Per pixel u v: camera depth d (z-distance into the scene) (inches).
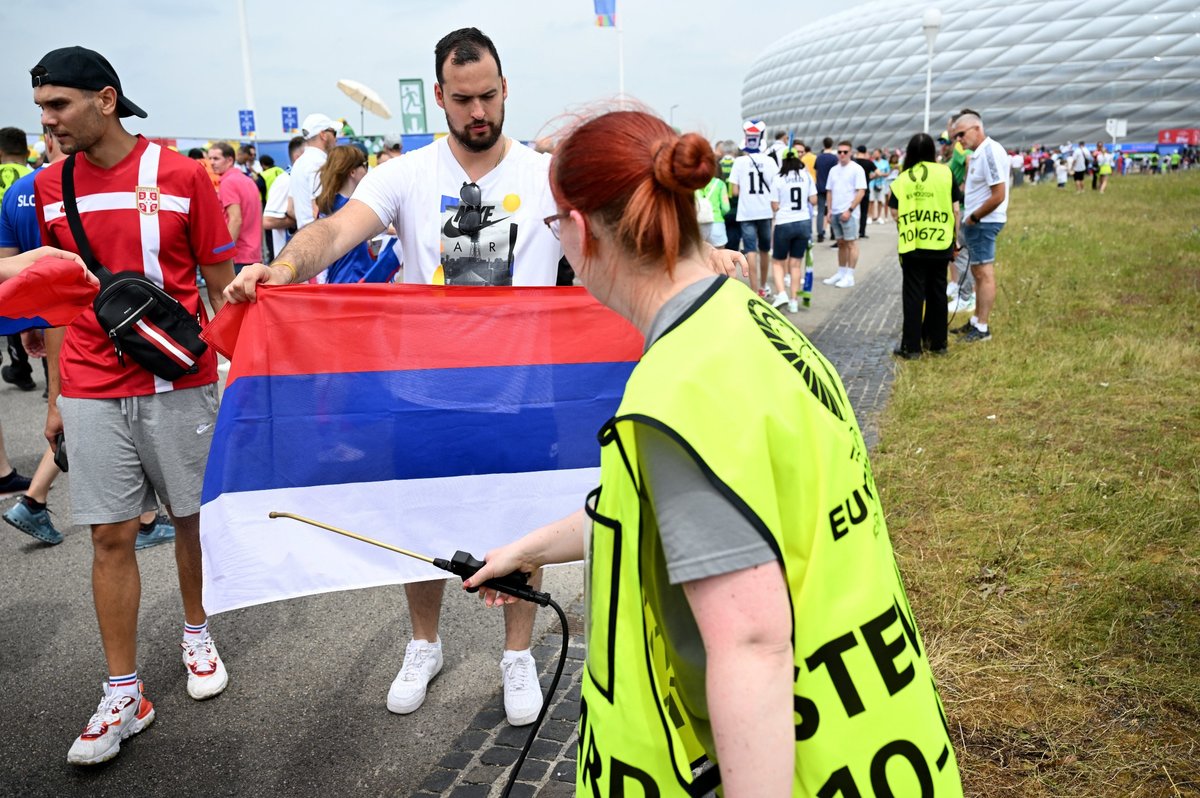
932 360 286.4
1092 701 111.4
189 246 117.2
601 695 47.1
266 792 105.8
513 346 105.0
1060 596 135.5
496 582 65.1
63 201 110.9
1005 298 384.2
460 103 105.2
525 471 107.6
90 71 106.5
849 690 43.7
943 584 140.4
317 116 292.4
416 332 102.6
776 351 44.9
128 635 115.1
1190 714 108.1
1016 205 996.6
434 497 105.5
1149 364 263.3
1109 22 3221.0
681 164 44.3
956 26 3440.0
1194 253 522.0
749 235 393.4
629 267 47.9
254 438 99.4
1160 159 2299.5
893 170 1224.2
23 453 241.6
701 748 52.1
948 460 194.7
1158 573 138.8
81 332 110.9
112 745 111.2
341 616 149.4
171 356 110.3
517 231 112.0
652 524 45.3
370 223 109.2
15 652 140.7
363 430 102.5
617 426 42.9
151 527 181.0
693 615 43.9
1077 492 171.5
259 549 100.2
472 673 129.6
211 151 362.6
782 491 42.9
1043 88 3341.5
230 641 141.6
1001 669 118.3
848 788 43.5
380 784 106.5
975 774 100.0
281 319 99.2
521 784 104.9
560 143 47.9
